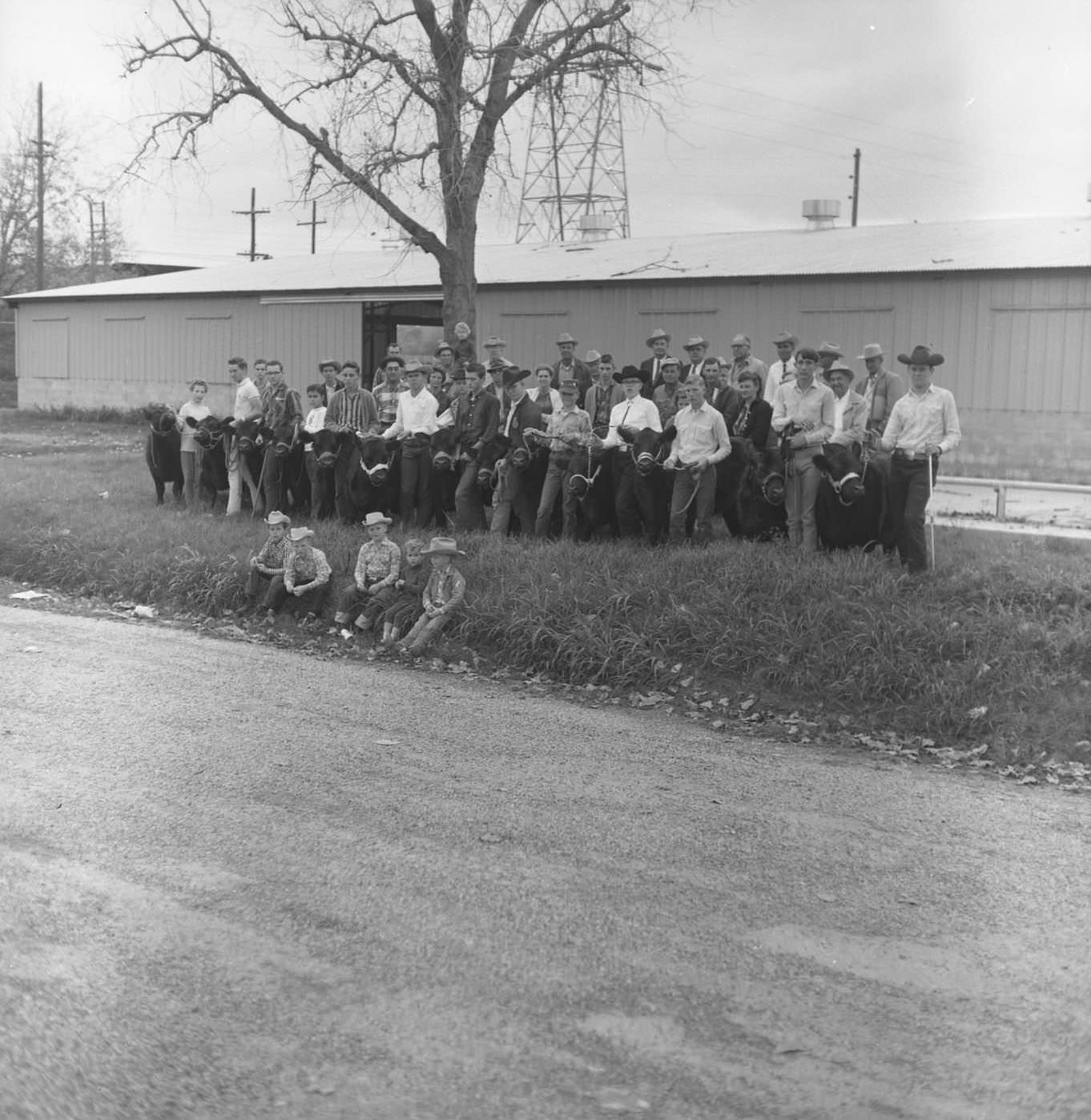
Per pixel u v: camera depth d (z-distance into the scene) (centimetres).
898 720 910
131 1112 409
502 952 522
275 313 3375
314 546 1309
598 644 1033
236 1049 446
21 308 4031
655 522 1284
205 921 546
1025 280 2142
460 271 2131
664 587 1095
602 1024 466
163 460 1720
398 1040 453
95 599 1350
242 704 917
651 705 970
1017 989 499
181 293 3522
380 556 1167
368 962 511
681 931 546
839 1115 412
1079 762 835
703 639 1018
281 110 2050
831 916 566
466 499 1395
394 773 762
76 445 2862
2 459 2394
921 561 1113
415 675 1041
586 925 550
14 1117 404
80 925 541
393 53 1992
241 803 700
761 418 1293
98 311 3816
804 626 1010
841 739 889
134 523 1555
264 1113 410
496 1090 423
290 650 1125
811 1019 472
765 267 2456
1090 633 949
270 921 548
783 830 682
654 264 2691
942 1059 446
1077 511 1527
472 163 2109
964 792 768
